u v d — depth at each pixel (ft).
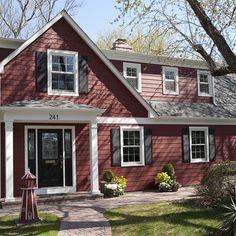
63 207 42.83
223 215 32.42
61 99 51.31
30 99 49.26
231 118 67.46
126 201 46.42
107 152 55.26
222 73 36.42
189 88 68.33
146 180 58.34
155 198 48.60
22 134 49.47
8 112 45.42
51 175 50.78
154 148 59.88
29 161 49.65
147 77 64.23
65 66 52.31
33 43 50.08
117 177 54.34
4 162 47.55
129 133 58.03
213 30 35.32
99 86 54.70
